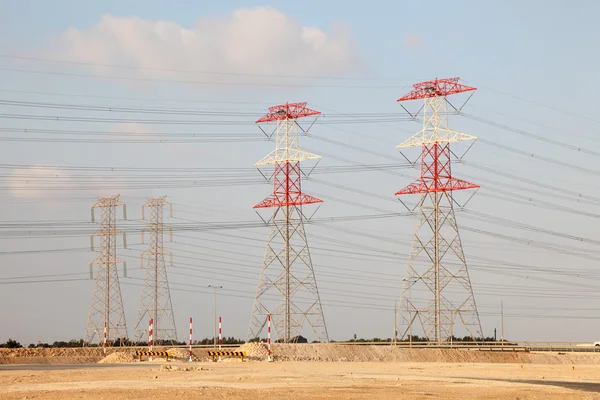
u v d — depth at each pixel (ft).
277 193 451.94
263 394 180.55
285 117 456.86
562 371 342.03
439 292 453.99
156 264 512.63
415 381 236.02
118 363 343.67
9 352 398.21
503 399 183.01
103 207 501.56
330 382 223.51
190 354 366.63
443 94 459.73
